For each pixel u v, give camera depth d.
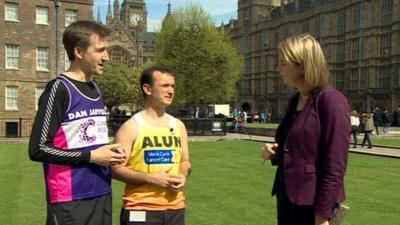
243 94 107.31
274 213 9.33
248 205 10.07
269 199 10.73
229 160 19.00
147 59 130.12
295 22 94.56
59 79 4.02
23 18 40.00
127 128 4.52
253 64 108.31
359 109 74.06
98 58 4.14
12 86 39.69
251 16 109.56
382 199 10.84
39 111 3.93
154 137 4.55
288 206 3.88
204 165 17.25
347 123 3.65
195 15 51.53
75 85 4.05
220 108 68.75
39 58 40.69
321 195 3.58
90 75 4.24
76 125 3.99
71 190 3.91
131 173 4.40
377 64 72.06
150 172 4.49
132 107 87.50
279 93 99.69
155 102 4.64
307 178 3.72
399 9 67.81
